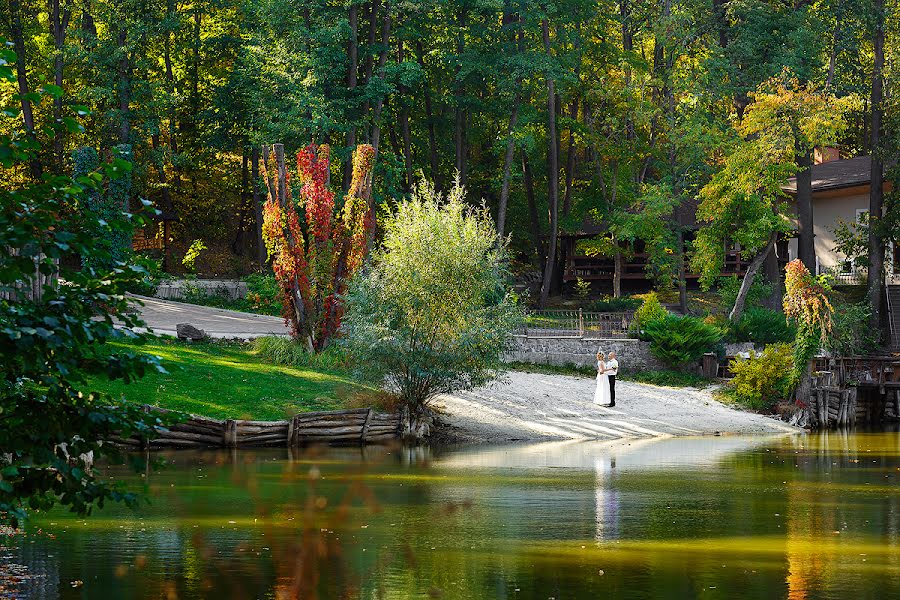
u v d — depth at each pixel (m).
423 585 11.44
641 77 60.09
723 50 58.56
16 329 7.25
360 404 30.05
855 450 29.09
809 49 59.50
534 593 11.12
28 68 57.38
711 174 58.34
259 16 56.09
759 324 48.66
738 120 59.25
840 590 11.39
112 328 7.62
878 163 56.47
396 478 21.00
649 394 39.66
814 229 62.53
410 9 55.75
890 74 57.31
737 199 51.34
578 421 33.59
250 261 66.19
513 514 16.58
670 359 44.41
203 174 66.06
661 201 55.25
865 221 59.56
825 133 51.59
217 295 53.34
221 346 35.84
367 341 29.05
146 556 12.73
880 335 53.22
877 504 18.19
